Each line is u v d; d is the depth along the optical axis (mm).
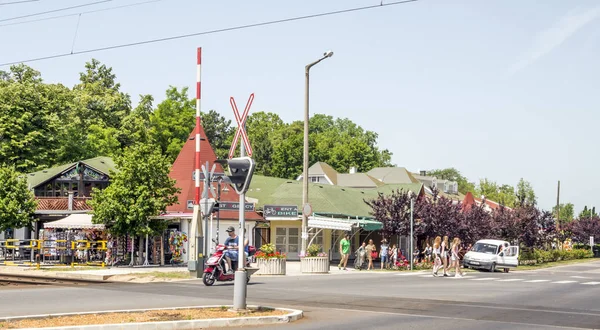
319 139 114062
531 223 61875
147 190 37125
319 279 29531
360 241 55312
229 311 15477
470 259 44594
